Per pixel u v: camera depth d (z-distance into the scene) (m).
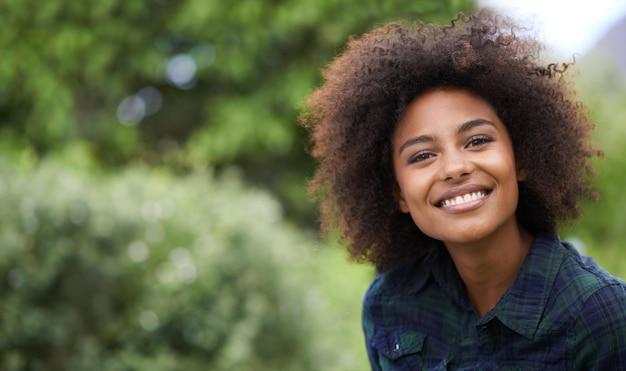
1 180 4.38
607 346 2.02
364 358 4.73
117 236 4.38
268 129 6.85
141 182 4.69
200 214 4.61
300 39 6.74
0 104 6.89
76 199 4.35
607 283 2.05
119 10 6.78
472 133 2.07
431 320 2.27
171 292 4.32
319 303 4.73
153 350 4.28
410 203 2.13
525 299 2.09
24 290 4.17
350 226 2.40
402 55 2.15
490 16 2.30
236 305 4.38
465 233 2.04
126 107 7.33
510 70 2.15
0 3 6.63
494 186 2.06
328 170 2.41
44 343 4.18
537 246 2.15
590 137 2.35
